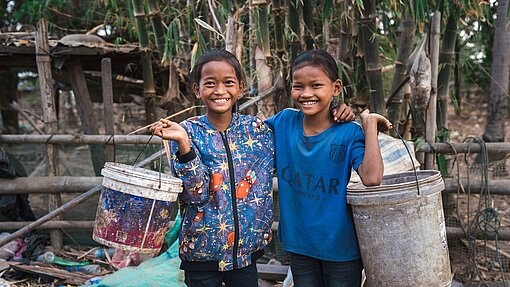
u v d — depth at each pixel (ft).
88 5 19.69
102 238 6.35
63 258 11.71
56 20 21.03
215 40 11.98
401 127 11.53
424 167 10.67
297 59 6.15
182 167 5.82
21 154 20.61
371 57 10.13
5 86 23.82
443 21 11.32
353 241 6.44
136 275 9.39
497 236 10.14
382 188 6.05
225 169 6.21
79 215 12.95
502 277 9.90
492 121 19.86
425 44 10.41
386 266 6.22
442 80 11.29
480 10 10.07
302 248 6.54
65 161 16.71
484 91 32.45
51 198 11.82
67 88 18.43
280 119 6.70
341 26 10.62
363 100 11.21
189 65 12.23
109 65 11.51
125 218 6.16
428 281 6.20
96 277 10.45
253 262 6.63
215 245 6.22
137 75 15.75
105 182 6.30
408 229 6.08
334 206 6.27
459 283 10.02
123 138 11.49
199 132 6.23
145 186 6.03
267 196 6.45
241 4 11.91
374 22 9.97
